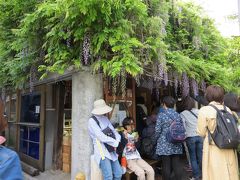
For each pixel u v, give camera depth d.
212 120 3.28
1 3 5.01
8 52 5.49
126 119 4.65
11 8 5.16
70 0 3.45
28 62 4.86
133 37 4.21
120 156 4.43
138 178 4.18
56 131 6.05
